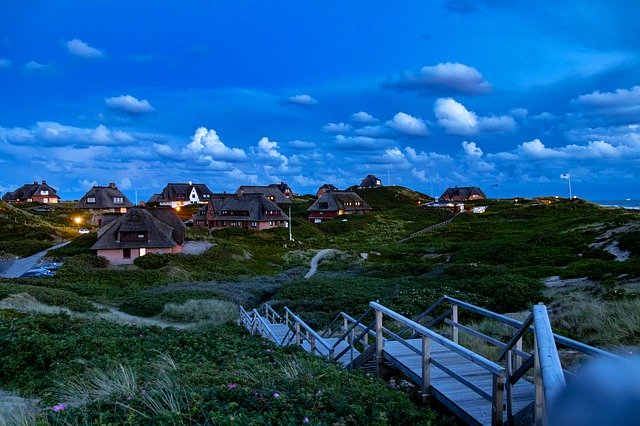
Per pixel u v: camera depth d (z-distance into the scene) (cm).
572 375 352
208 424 562
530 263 4478
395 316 882
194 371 862
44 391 901
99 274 5088
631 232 4428
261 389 679
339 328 1966
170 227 6912
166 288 4269
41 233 8469
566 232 6038
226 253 6762
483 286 2714
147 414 609
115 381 775
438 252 6550
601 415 180
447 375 835
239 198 11031
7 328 1402
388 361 973
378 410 653
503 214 11425
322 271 6019
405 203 16875
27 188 16475
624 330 1209
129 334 1469
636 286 2202
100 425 561
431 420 689
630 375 186
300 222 10869
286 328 2045
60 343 1174
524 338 1368
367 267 5069
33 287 3466
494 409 618
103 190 12756
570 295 2223
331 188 19688
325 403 650
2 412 689
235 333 1922
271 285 4575
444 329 1842
